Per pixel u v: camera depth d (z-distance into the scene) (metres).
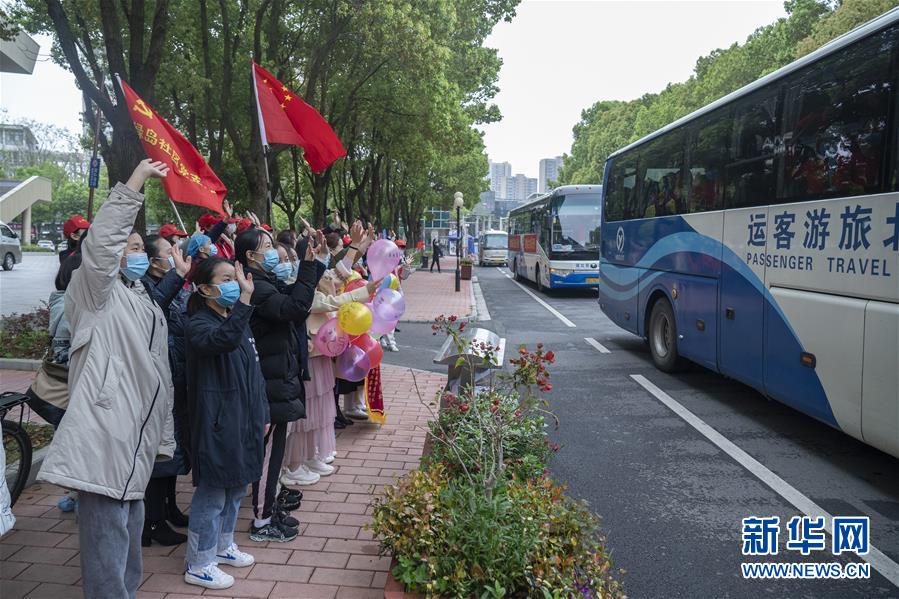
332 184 31.41
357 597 3.49
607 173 12.59
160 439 3.17
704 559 4.15
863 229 5.21
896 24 4.92
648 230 10.23
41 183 42.09
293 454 4.94
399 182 44.78
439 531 3.29
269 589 3.56
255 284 3.94
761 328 6.80
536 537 3.18
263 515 4.15
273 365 4.01
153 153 5.73
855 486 5.36
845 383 5.43
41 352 9.30
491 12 26.58
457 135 23.39
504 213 133.62
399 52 17.66
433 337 13.38
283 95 7.55
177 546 4.05
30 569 3.74
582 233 21.31
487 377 5.58
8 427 4.52
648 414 7.47
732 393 8.44
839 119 5.58
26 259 40.66
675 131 9.18
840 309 5.48
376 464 5.51
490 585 3.03
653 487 5.34
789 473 5.64
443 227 87.44
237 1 17.88
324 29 18.11
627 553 4.23
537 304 19.73
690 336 8.66
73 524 4.32
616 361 10.58
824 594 3.77
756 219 6.91
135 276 3.21
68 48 10.34
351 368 5.44
